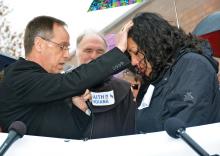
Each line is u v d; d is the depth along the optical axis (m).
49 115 1.76
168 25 1.70
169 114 1.54
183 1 5.02
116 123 2.12
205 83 1.48
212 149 1.00
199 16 5.06
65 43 1.92
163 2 4.74
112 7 2.21
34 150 1.05
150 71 1.68
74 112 1.97
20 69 1.75
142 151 1.02
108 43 2.51
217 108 1.52
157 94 1.61
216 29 2.01
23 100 1.69
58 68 1.92
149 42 1.65
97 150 1.04
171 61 1.62
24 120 1.71
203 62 1.53
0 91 1.75
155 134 1.06
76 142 1.08
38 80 1.67
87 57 2.44
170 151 1.01
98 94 2.08
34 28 1.90
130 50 1.71
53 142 1.08
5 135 1.08
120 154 1.02
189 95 1.46
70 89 1.63
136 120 1.72
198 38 1.72
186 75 1.52
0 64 2.05
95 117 2.07
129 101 2.20
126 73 1.92
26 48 1.94
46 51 1.88
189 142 0.97
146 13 1.73
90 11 2.26
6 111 1.72
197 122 1.43
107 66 1.64
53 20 1.93
